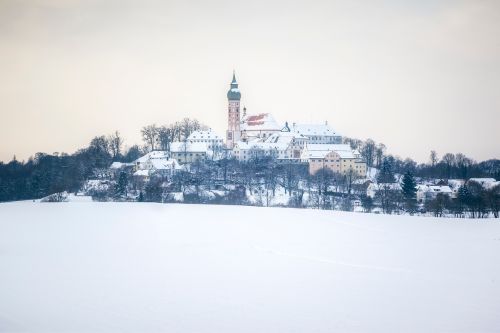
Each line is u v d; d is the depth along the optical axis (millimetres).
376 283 77688
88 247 106562
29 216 157625
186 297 70375
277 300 69250
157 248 105625
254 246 108188
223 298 70062
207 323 60656
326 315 63531
